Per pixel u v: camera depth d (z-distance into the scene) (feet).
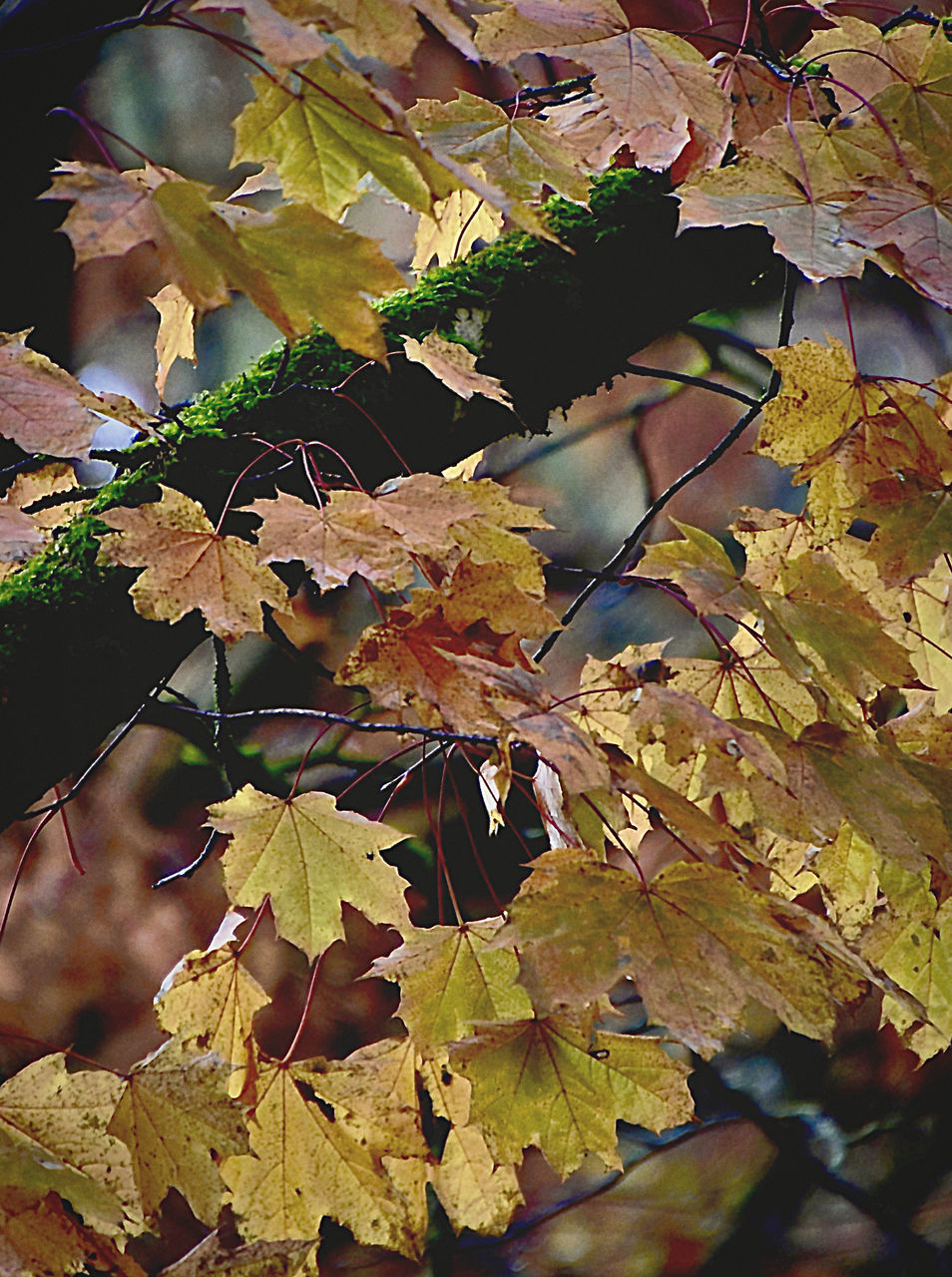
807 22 17.01
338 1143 11.91
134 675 12.09
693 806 11.57
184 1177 11.67
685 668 12.10
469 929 11.88
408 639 11.56
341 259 11.25
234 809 11.84
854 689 11.83
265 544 11.60
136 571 12.06
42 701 11.99
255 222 11.24
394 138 11.35
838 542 12.17
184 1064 11.71
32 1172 11.46
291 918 11.85
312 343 12.44
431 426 12.49
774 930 11.51
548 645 12.34
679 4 17.85
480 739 11.74
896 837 11.64
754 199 11.85
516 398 12.61
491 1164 11.96
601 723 12.03
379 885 11.87
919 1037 12.14
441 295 12.52
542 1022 11.76
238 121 11.44
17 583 12.07
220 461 12.24
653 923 11.49
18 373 11.73
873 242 11.79
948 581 12.27
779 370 12.07
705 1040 11.39
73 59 13.71
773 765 11.59
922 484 11.96
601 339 12.68
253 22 11.03
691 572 11.80
